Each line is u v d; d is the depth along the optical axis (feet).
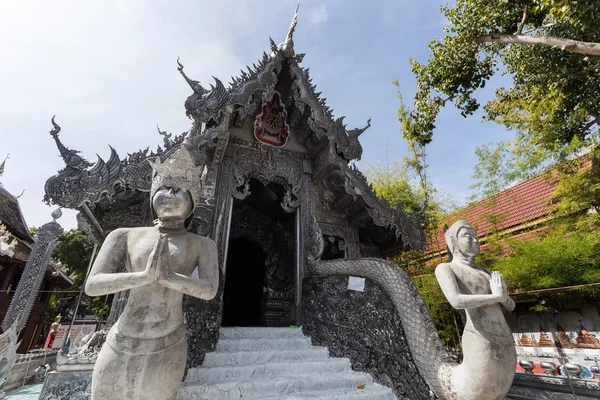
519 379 20.42
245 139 25.07
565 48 22.91
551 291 21.13
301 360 17.19
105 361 7.50
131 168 15.30
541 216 30.30
